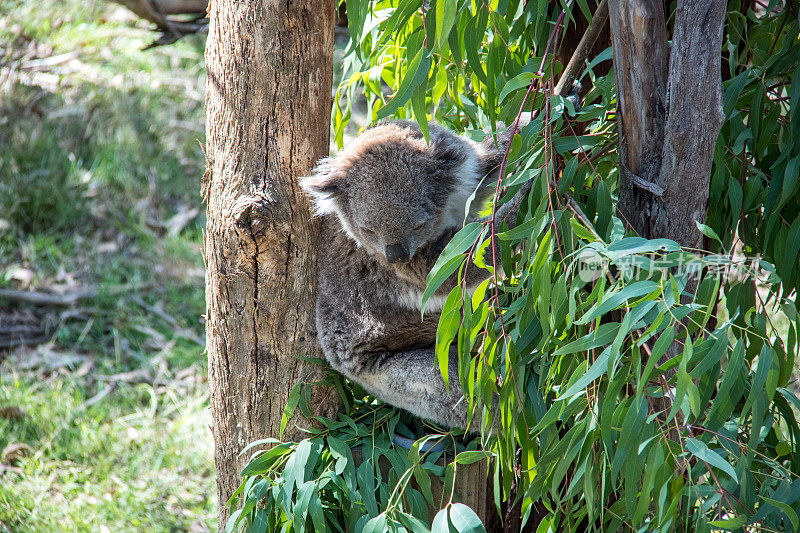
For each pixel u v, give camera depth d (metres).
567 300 3.44
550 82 3.73
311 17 4.03
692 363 3.32
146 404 7.48
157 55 12.89
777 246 3.85
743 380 3.05
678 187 3.29
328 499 4.34
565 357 3.58
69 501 6.09
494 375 3.55
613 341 2.94
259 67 4.04
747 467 3.05
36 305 8.62
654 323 2.78
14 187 9.86
